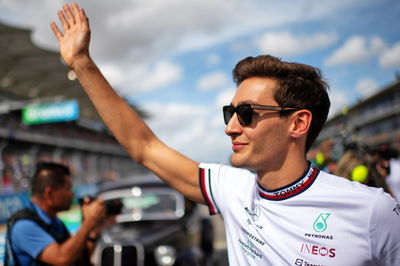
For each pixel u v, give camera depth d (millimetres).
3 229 7965
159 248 3389
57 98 17922
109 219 2465
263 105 1076
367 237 964
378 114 40906
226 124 1191
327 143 3891
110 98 1312
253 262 1112
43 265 1962
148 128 1392
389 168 2988
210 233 4762
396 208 975
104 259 3191
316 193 1033
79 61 1283
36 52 24797
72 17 1337
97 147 40562
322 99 1134
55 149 32688
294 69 1097
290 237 1035
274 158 1087
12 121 25672
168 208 4152
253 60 1126
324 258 986
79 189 14039
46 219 2113
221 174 1306
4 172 20094
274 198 1080
